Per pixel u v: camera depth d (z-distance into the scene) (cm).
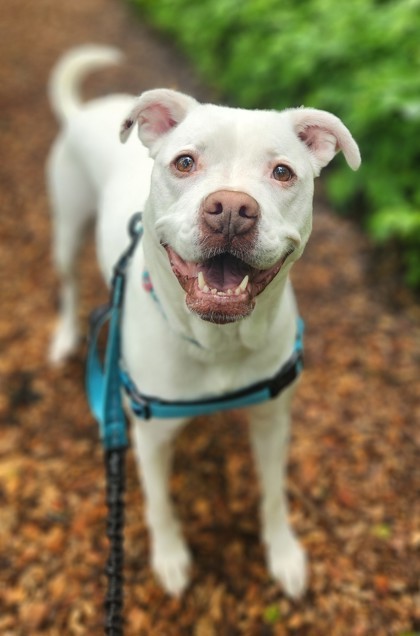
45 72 708
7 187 486
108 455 194
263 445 217
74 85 329
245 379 184
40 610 220
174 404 185
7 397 302
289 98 466
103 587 226
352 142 161
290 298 190
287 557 229
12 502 254
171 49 765
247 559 236
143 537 243
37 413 294
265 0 493
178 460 271
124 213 230
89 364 218
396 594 221
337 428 280
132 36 839
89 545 238
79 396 303
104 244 245
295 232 149
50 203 468
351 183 382
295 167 150
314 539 241
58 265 323
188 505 254
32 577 229
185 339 174
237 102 539
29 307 363
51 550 237
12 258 405
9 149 541
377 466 264
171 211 149
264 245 137
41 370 319
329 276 373
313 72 425
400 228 331
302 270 378
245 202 132
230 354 176
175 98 163
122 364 195
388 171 365
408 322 338
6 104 621
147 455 207
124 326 195
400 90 331
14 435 283
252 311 151
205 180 143
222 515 251
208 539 243
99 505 252
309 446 272
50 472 266
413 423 282
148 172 232
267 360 182
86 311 358
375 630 212
